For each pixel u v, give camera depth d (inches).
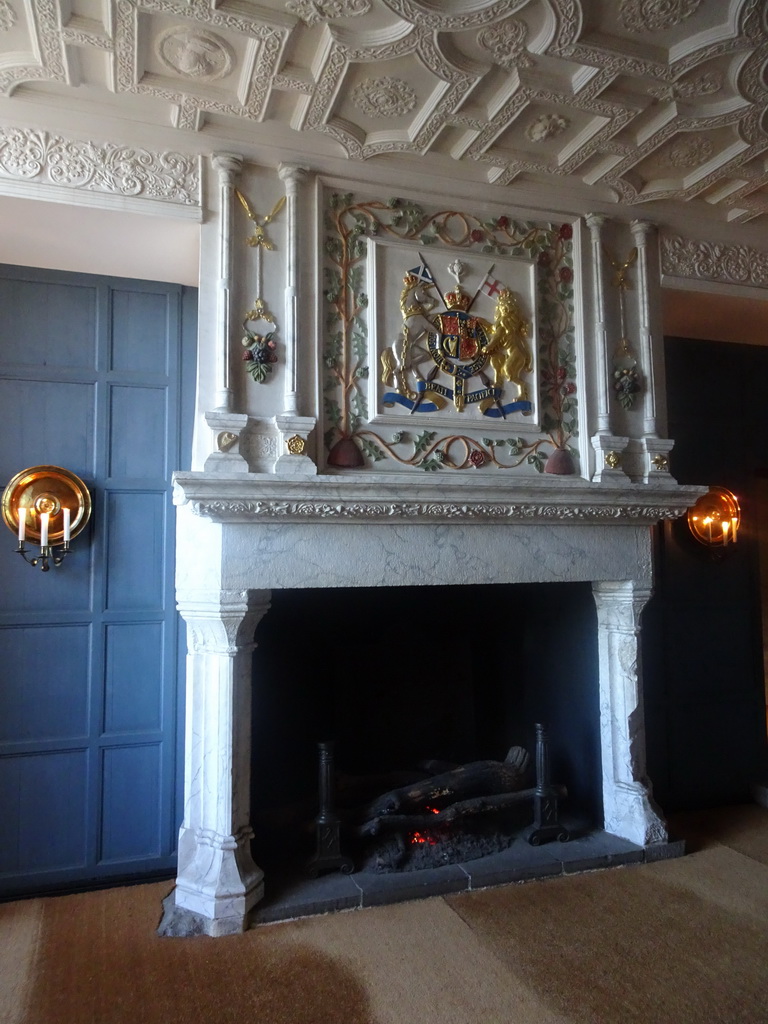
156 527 131.6
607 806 137.9
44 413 127.2
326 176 122.9
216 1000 91.0
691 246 147.3
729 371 174.9
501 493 121.4
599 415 136.9
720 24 94.5
